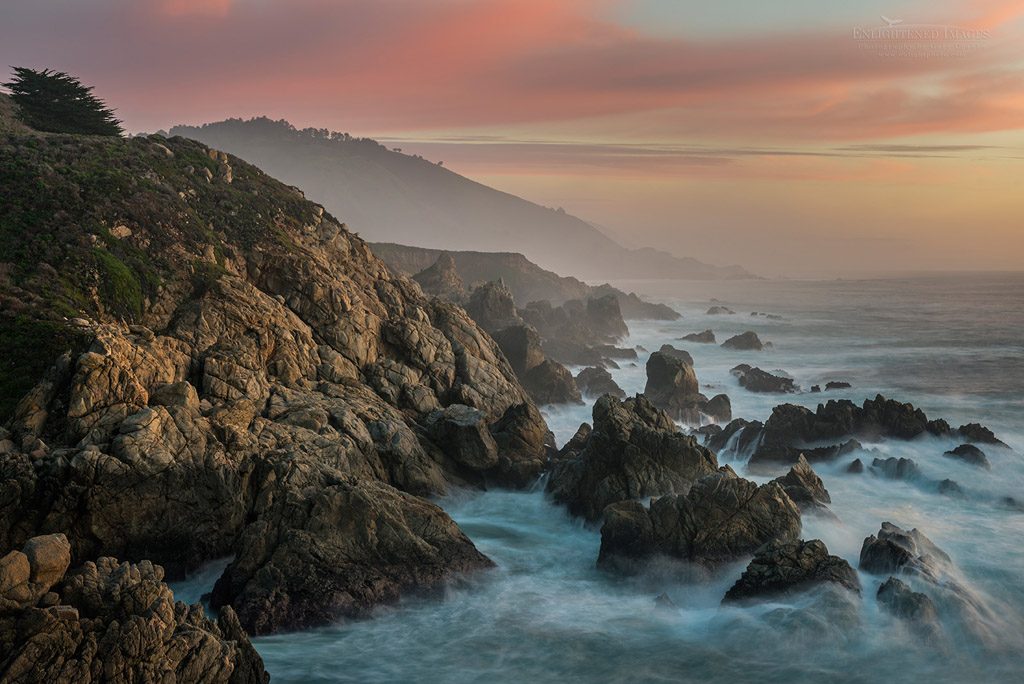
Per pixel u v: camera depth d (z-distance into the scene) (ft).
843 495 145.69
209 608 102.58
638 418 142.92
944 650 91.04
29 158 181.37
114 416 115.44
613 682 87.04
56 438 114.93
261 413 135.23
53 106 245.45
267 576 100.68
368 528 107.34
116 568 80.33
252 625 95.81
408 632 98.22
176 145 215.31
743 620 97.30
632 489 131.13
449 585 108.37
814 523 126.00
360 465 133.80
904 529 126.72
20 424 114.62
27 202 165.17
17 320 135.44
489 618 102.17
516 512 142.41
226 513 113.70
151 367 128.57
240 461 117.70
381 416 149.38
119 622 74.18
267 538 105.29
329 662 90.63
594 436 139.13
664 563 112.98
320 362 161.58
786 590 100.99
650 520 116.26
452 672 89.10
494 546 126.11
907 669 87.97
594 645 94.94
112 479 107.45
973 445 163.53
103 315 149.59
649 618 102.12
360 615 100.22
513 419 160.97
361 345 170.60
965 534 125.80
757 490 117.29
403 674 88.53
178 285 163.22
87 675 69.87
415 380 171.73
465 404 175.32
